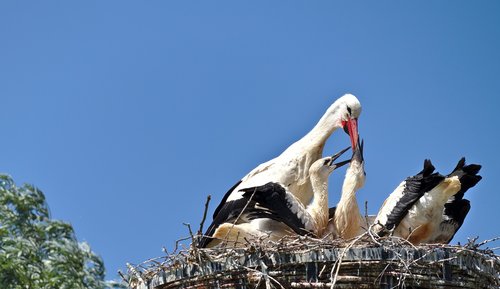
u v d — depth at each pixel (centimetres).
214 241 1558
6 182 1839
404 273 1340
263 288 1348
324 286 1338
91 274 1845
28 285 1770
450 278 1356
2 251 1772
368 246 1350
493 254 1401
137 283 1408
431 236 1520
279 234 1505
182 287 1366
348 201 1514
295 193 1648
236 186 1641
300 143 1669
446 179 1497
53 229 1839
